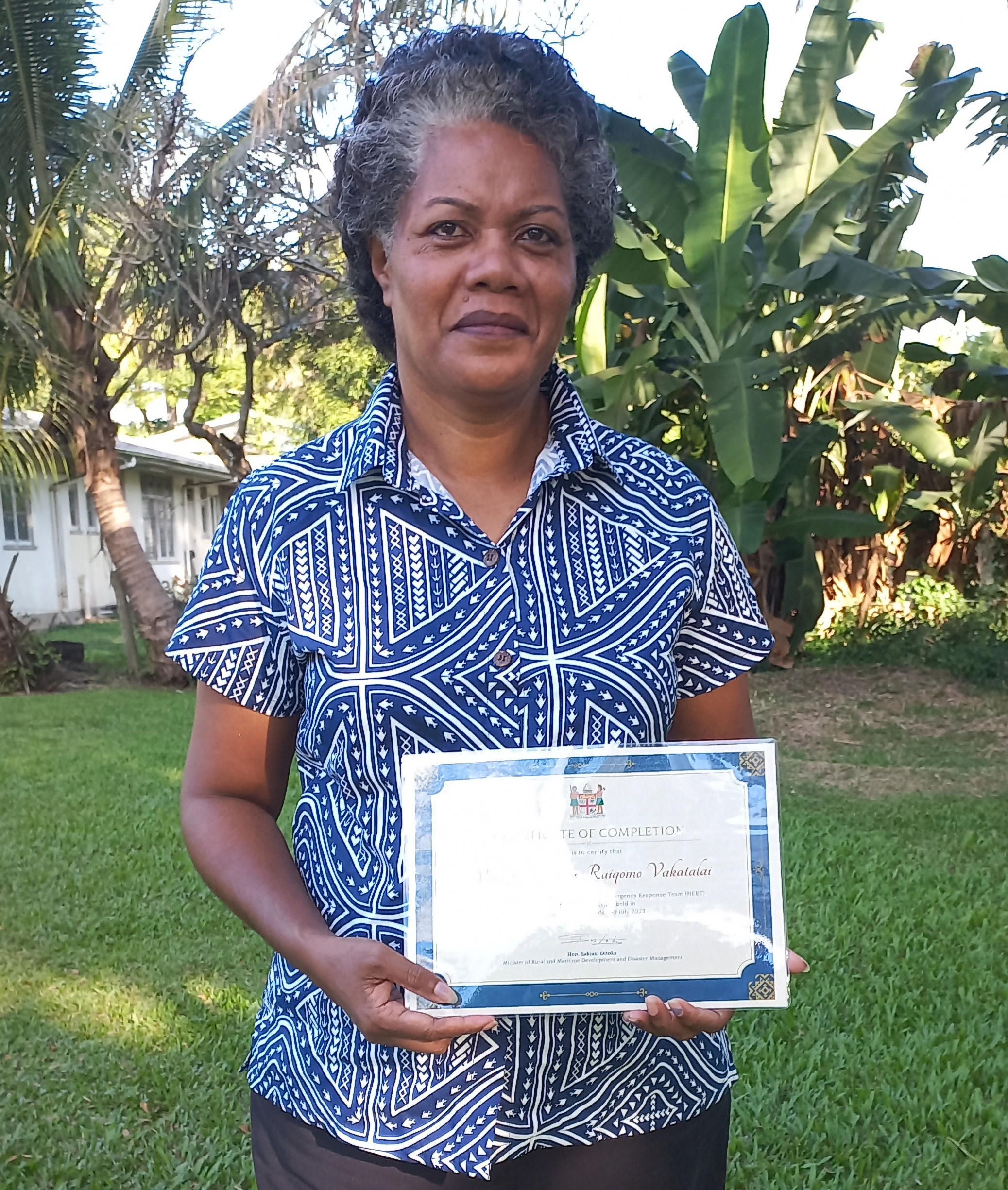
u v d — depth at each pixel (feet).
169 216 30.04
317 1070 4.17
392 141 4.13
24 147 28.27
